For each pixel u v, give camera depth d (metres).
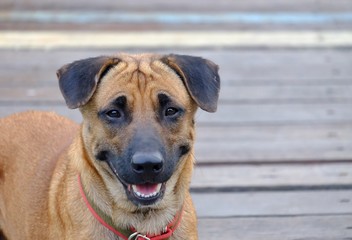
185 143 5.22
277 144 8.28
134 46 10.77
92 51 10.62
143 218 5.24
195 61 5.38
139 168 4.88
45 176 5.80
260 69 10.29
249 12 12.69
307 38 11.41
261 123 8.80
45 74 9.91
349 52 10.93
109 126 5.10
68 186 5.36
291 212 6.91
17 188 5.91
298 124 8.79
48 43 10.88
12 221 5.99
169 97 5.13
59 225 5.41
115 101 5.09
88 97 5.10
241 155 8.02
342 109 9.20
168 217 5.29
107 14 12.41
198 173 7.60
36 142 6.06
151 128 5.02
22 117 6.32
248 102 9.34
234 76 10.03
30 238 5.72
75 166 5.35
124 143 5.04
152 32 11.43
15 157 6.06
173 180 5.27
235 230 6.61
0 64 10.19
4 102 9.09
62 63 10.23
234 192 7.29
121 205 5.18
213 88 5.33
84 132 5.24
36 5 12.77
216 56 10.62
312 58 10.70
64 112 8.88
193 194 7.24
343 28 11.90
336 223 6.72
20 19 11.99
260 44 11.11
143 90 5.12
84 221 5.23
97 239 5.23
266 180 7.48
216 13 12.59
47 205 5.61
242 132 8.56
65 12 12.46
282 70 10.28
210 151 8.09
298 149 8.17
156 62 5.30
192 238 5.46
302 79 10.01
